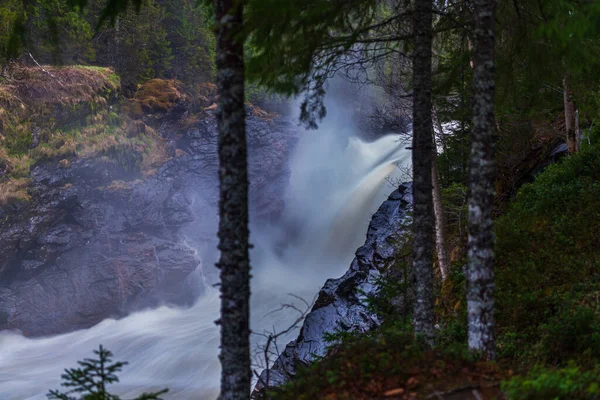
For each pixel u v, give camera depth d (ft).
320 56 32.22
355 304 56.13
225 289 21.67
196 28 144.36
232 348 21.43
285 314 99.25
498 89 36.99
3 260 86.84
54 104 93.97
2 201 85.20
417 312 29.48
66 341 90.38
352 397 20.61
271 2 22.95
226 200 21.72
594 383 20.25
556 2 29.76
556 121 63.93
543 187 49.85
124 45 125.18
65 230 94.12
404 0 34.65
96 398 18.85
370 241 65.98
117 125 104.73
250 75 30.96
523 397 19.44
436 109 51.34
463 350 24.88
